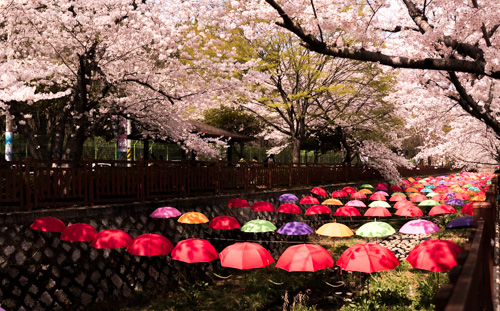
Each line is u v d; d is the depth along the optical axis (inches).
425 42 233.3
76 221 372.5
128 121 689.0
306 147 1274.6
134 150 1122.7
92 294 361.1
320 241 655.1
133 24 454.9
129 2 448.1
